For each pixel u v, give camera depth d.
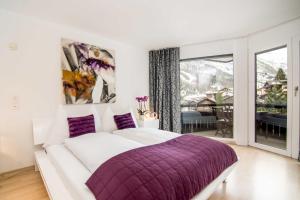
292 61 2.95
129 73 4.11
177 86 4.31
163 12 2.54
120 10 2.47
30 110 2.65
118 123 3.21
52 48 2.86
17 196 1.94
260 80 3.61
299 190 2.04
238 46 3.73
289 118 3.02
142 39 3.73
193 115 4.71
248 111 3.74
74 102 3.08
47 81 2.80
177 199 1.32
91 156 1.76
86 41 3.30
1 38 2.39
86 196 1.29
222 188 2.10
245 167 2.67
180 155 1.70
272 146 3.37
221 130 4.43
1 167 2.43
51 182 1.69
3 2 2.21
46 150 2.48
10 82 2.48
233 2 2.29
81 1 2.22
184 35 3.53
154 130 2.87
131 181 1.22
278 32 3.10
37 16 2.62
